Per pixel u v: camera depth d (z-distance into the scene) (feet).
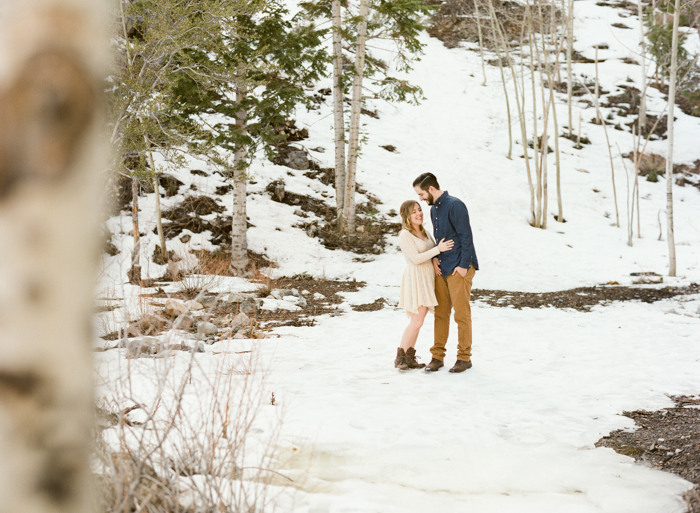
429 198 18.35
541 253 49.57
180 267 38.42
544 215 56.39
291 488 8.63
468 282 18.12
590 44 95.14
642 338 23.76
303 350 21.15
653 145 72.33
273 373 16.76
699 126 76.64
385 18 49.83
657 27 65.57
